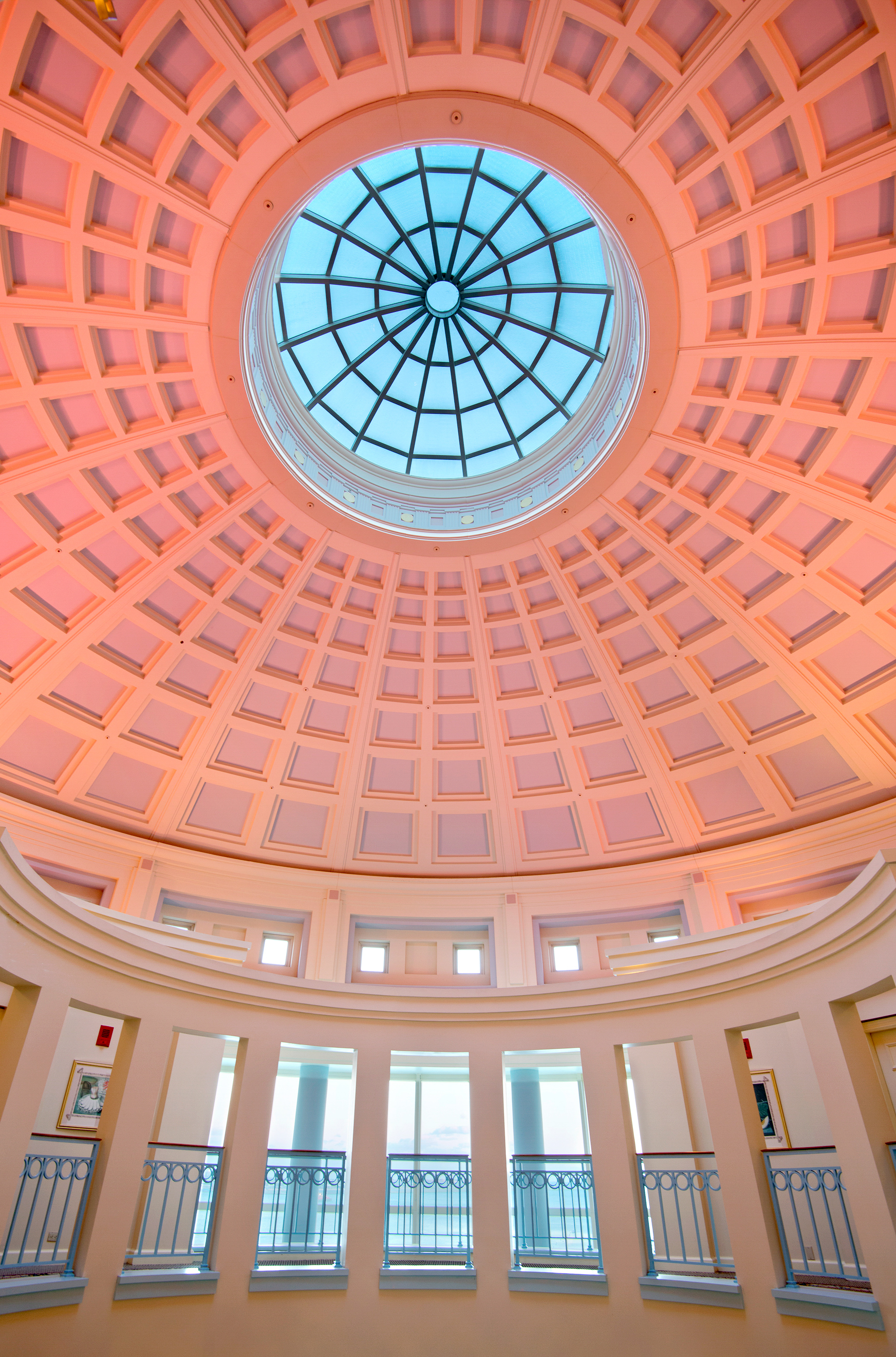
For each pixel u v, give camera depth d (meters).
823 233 9.84
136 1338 8.02
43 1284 7.35
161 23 8.21
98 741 14.82
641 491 13.74
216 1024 10.10
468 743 17.14
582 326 14.34
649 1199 11.39
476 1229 9.78
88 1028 11.58
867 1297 7.21
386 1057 10.91
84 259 9.97
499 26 8.88
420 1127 15.45
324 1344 8.91
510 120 9.70
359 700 16.56
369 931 16.86
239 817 16.52
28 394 10.95
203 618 14.83
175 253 10.34
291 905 16.34
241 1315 8.77
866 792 14.63
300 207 10.66
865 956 7.99
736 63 8.74
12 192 9.24
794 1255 9.99
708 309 11.03
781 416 11.91
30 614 13.20
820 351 10.99
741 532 13.59
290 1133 14.02
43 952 8.16
